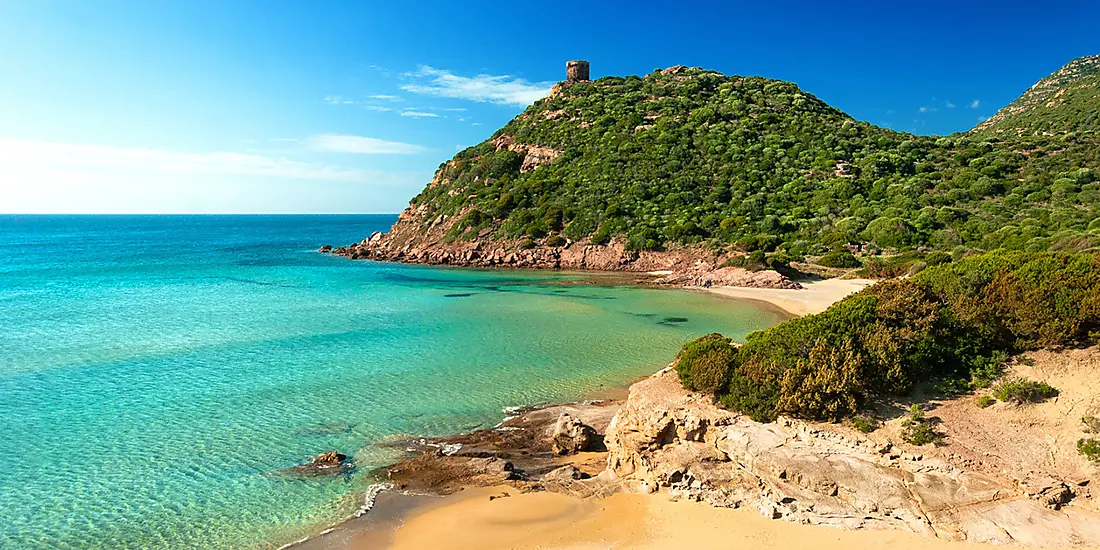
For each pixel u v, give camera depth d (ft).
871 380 46.83
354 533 44.91
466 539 43.34
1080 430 40.88
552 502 48.03
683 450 47.96
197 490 51.65
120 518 47.16
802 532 40.09
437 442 62.08
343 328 117.80
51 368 87.40
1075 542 35.06
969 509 37.88
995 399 45.42
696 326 121.08
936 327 50.93
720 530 41.39
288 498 50.31
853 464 42.04
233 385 80.38
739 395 48.26
